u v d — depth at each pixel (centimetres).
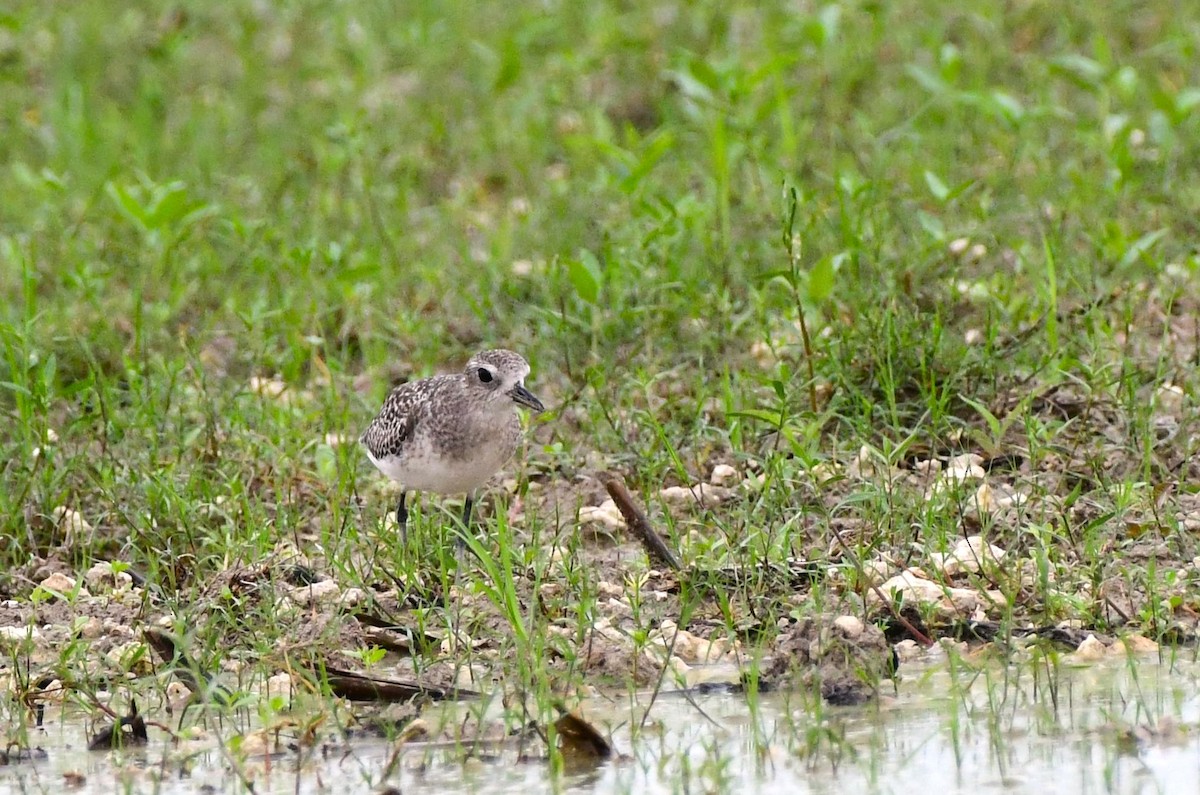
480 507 1434
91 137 2281
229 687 1143
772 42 2347
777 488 1338
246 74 2556
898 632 1188
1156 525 1284
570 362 1641
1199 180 1912
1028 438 1348
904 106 2206
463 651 1170
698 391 1540
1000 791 957
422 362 1688
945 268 1716
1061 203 1834
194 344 1675
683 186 2012
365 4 2767
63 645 1207
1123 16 2416
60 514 1409
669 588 1258
